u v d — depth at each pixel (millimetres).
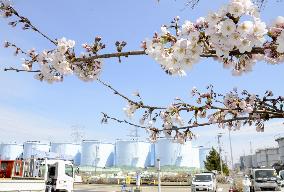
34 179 13906
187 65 2734
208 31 2543
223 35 2482
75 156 106438
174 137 4793
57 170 19812
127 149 97938
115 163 101438
